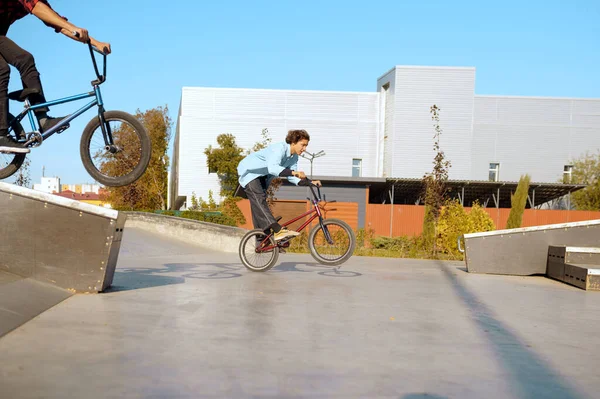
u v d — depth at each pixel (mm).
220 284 5098
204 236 12852
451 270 7852
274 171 5922
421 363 2553
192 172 31828
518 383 2291
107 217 4121
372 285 5430
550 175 32406
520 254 7379
